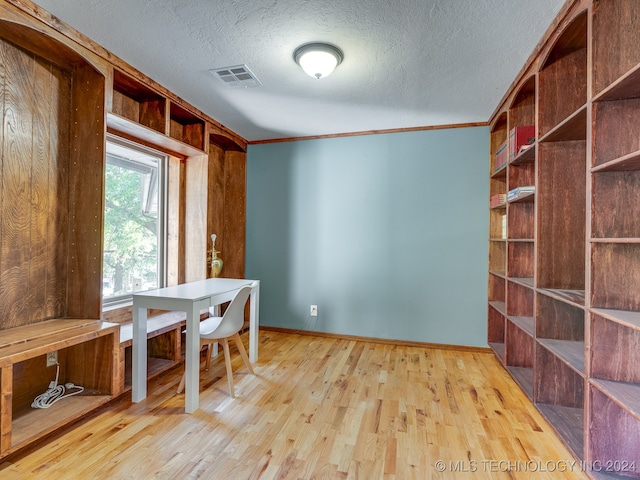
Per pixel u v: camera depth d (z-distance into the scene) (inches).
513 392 95.4
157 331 98.1
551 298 83.3
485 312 132.0
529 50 82.4
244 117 131.1
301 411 84.0
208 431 74.8
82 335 74.7
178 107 114.9
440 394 94.1
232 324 94.8
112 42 81.4
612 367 58.9
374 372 109.7
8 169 74.4
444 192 136.1
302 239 154.5
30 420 71.4
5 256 74.2
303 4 66.7
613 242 55.4
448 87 102.6
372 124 136.6
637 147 57.4
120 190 113.3
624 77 49.9
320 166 152.2
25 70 77.5
